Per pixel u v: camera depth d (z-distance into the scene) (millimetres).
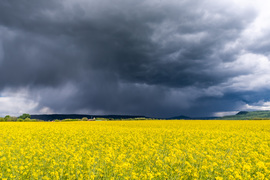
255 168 9445
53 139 18203
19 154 11352
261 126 35500
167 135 21703
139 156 10844
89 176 8148
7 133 21641
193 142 16219
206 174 8672
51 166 9469
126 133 23172
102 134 21719
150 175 7938
